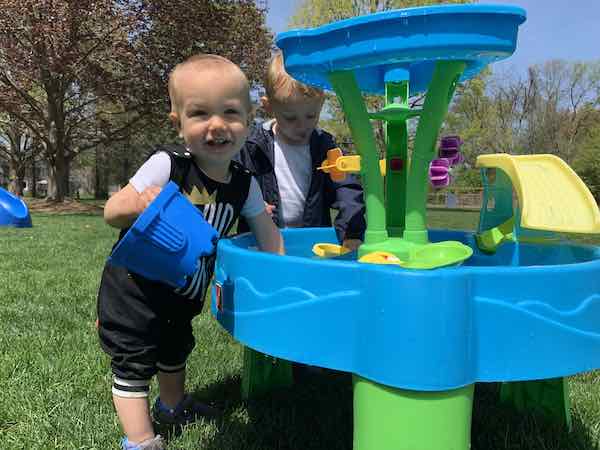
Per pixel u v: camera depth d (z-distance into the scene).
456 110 28.41
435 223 13.09
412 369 1.11
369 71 1.97
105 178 37.78
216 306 1.62
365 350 1.17
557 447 1.77
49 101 16.69
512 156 1.79
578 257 1.82
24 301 3.53
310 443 1.81
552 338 1.21
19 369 2.31
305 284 1.28
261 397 2.20
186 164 1.61
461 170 23.22
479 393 2.26
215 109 1.55
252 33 16.89
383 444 1.17
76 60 14.61
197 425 1.88
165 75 15.37
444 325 1.11
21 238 7.39
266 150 2.52
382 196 1.75
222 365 2.47
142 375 1.61
